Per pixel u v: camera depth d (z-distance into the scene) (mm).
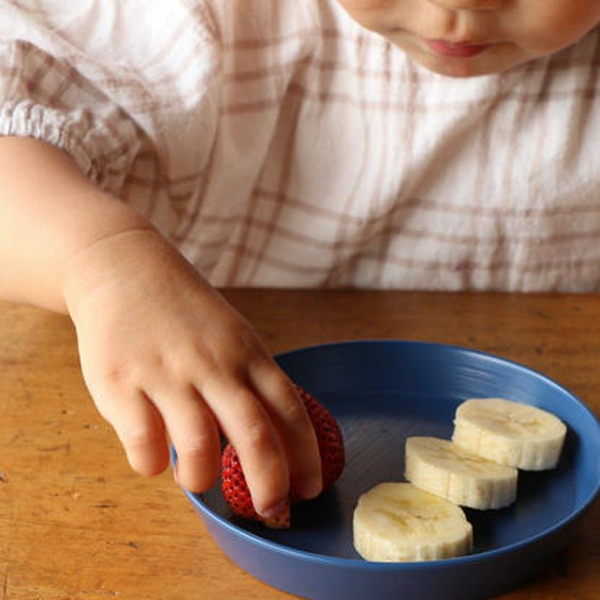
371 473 544
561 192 733
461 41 603
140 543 512
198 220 735
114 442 563
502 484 523
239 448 485
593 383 603
